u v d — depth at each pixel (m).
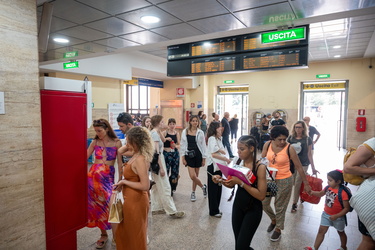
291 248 2.86
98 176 2.81
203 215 3.73
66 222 2.43
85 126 2.60
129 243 2.21
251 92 12.16
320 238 2.70
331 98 10.84
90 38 5.09
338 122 10.70
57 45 5.61
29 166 1.89
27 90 1.86
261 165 2.17
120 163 2.83
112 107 8.29
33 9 1.89
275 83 11.60
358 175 2.00
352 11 3.52
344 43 7.59
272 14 3.67
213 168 3.59
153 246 2.89
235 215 2.28
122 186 2.28
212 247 2.87
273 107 11.68
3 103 1.71
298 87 11.15
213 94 13.34
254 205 2.17
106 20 4.02
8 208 1.77
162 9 3.53
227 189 5.05
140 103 16.38
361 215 1.98
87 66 7.82
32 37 1.89
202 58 5.30
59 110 2.33
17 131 1.80
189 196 4.56
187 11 3.60
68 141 2.42
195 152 4.14
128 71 9.20
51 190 2.28
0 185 1.72
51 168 2.27
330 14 3.65
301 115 11.43
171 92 13.48
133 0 3.25
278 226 3.00
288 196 2.98
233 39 4.91
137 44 5.62
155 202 3.70
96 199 2.83
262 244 2.95
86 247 2.90
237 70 4.92
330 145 10.95
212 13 3.67
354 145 10.15
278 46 4.50
